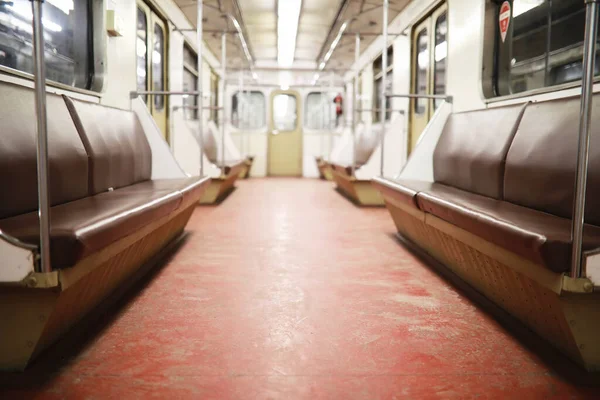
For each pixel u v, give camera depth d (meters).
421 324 2.19
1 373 1.65
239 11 6.86
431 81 5.48
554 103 2.60
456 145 3.71
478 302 2.52
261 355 1.83
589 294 1.69
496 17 3.84
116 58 4.02
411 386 1.60
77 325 2.10
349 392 1.55
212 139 8.68
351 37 8.21
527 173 2.53
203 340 1.96
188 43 7.27
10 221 1.83
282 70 11.90
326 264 3.31
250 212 5.89
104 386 1.57
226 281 2.86
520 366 1.76
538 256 1.69
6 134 2.01
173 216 3.19
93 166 2.77
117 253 2.15
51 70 3.38
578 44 3.20
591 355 1.73
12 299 1.64
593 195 1.99
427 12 5.45
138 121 4.10
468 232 2.49
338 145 10.72
